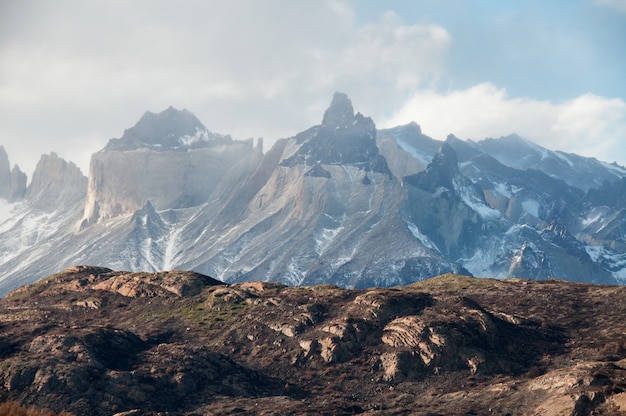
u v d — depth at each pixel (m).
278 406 199.12
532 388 193.50
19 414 176.12
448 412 191.75
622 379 187.62
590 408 177.12
